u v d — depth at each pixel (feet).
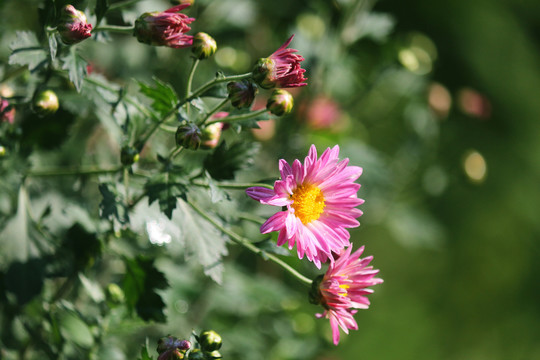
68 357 2.70
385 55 3.40
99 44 3.09
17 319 2.68
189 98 2.52
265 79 2.50
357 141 3.57
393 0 5.92
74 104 2.63
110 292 2.71
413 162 3.92
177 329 3.13
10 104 2.58
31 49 2.48
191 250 2.56
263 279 3.23
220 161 2.58
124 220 2.54
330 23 3.43
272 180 2.58
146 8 2.86
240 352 3.24
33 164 2.68
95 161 2.92
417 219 3.98
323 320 3.49
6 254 2.59
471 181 4.17
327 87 3.43
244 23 3.36
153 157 2.75
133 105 2.59
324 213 2.54
